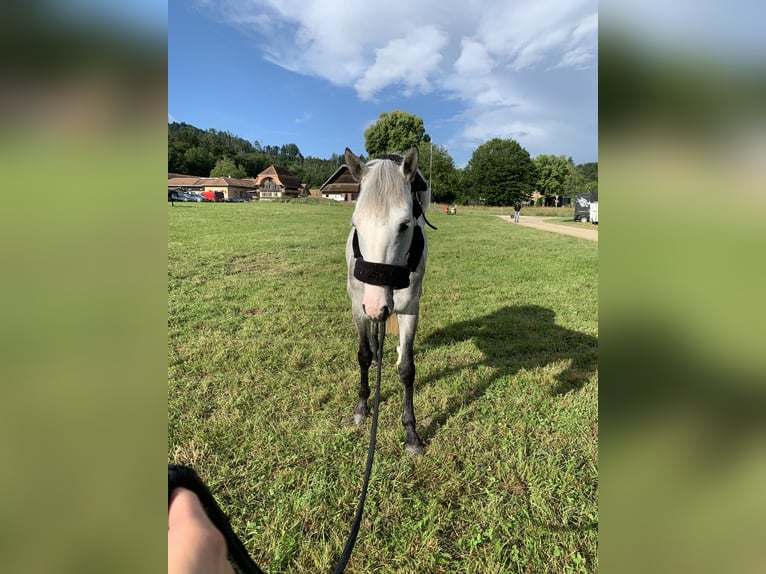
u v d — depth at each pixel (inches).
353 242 103.7
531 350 170.1
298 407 123.0
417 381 142.3
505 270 328.2
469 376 144.6
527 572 73.0
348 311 213.8
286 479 93.7
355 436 110.8
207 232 526.0
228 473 95.0
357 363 153.6
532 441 108.7
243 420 115.5
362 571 72.9
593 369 151.9
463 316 211.9
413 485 92.9
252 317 200.8
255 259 349.1
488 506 86.4
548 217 1206.9
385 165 85.7
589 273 315.6
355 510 86.1
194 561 31.8
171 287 254.5
